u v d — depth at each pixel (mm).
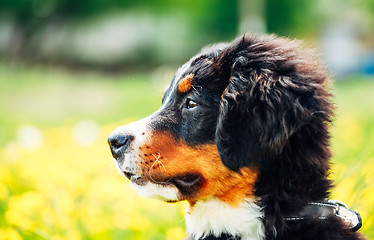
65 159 6316
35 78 18859
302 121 2764
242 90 2922
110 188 4801
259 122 2832
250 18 26516
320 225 2875
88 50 27828
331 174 3311
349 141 7324
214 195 3100
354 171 3949
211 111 3109
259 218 2975
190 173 3111
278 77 2928
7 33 26109
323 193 2996
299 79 2920
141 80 22141
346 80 24453
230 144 2889
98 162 6141
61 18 26984
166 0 28156
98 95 16891
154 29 29078
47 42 27000
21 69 21031
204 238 3133
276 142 2781
